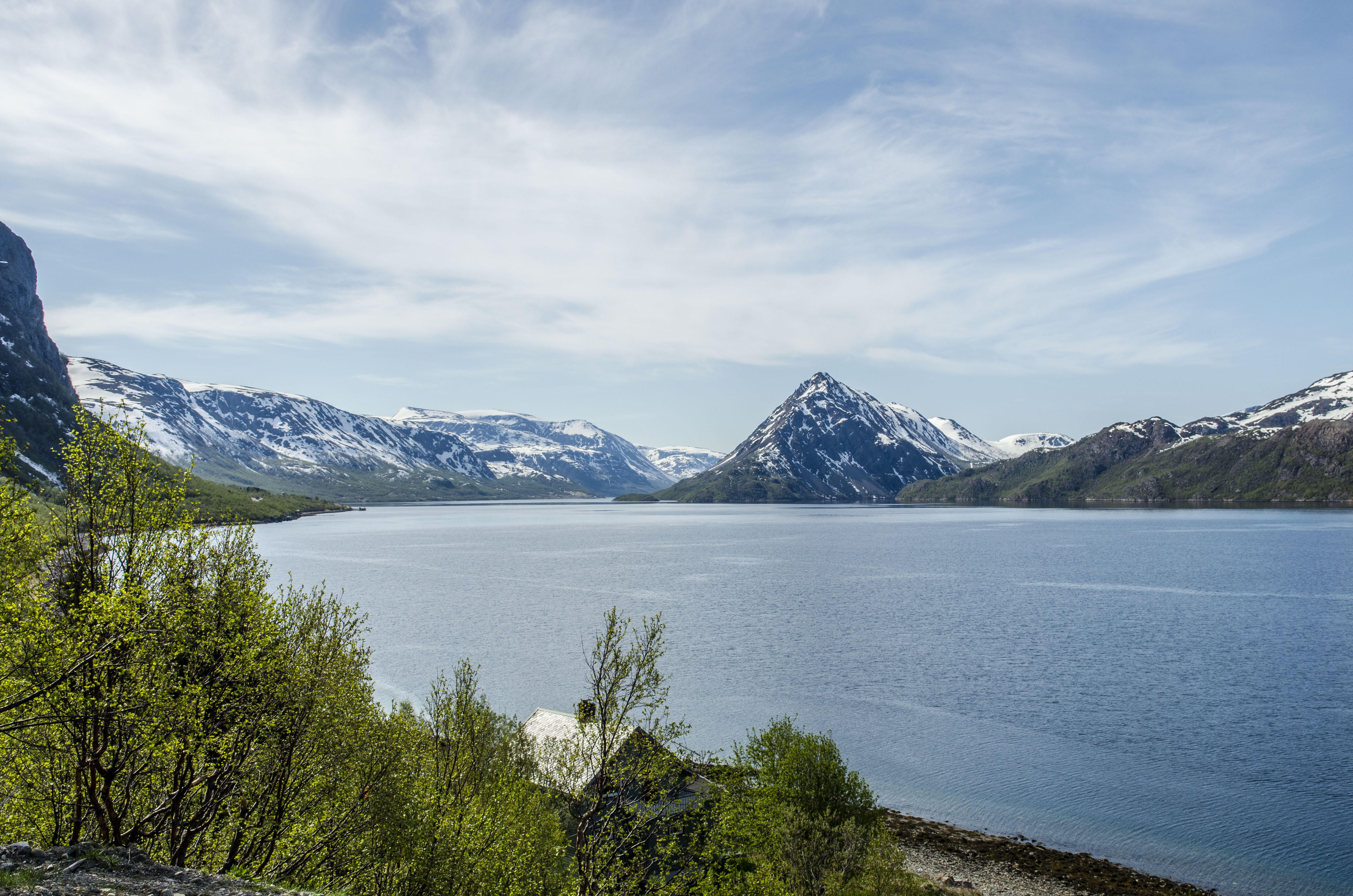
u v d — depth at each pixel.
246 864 24.75
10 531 21.36
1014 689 90.44
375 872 24.95
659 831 34.16
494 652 108.88
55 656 20.72
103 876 18.69
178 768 23.50
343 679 26.28
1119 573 192.38
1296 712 80.12
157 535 23.95
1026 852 51.81
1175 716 79.50
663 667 101.81
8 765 22.06
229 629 23.80
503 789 32.62
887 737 74.31
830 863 39.31
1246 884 47.66
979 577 191.00
